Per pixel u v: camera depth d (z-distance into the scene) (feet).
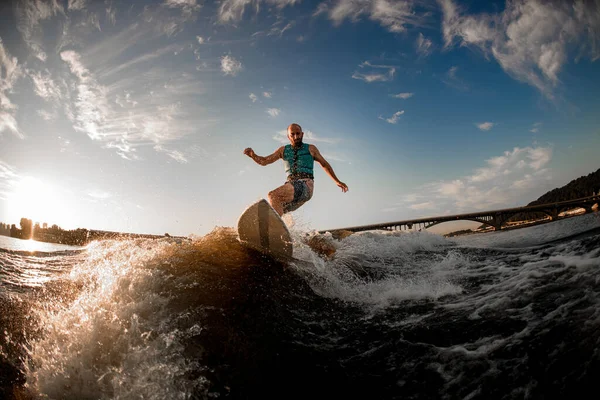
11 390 7.13
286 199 14.99
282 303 9.47
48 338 8.21
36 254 16.53
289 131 16.16
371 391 6.67
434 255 15.19
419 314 9.11
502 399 5.74
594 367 5.52
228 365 7.21
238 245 12.51
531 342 6.62
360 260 14.30
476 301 9.07
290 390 6.79
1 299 9.49
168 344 7.57
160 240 13.76
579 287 7.89
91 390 7.11
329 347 8.05
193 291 9.16
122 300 8.88
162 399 6.68
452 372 6.60
